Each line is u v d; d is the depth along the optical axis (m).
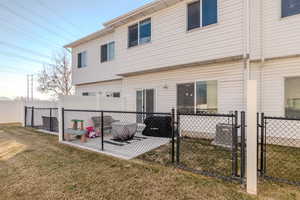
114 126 6.24
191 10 6.50
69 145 5.64
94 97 8.07
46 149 5.15
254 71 5.53
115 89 10.42
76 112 7.30
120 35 8.83
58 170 3.49
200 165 3.61
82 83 12.08
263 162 3.13
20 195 2.56
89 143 5.78
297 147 4.86
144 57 7.83
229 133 5.01
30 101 11.00
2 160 4.18
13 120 13.23
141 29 8.00
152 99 8.05
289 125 5.06
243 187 2.62
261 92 5.43
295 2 4.94
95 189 2.70
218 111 6.07
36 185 2.86
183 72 7.03
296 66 4.97
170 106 7.39
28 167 3.67
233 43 5.53
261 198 2.30
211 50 5.96
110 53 10.23
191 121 6.69
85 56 11.86
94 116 7.75
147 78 8.25
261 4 5.35
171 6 6.98
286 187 2.59
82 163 3.88
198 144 5.38
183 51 6.64
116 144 5.56
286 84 5.16
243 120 2.76
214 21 5.95
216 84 6.18
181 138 6.35
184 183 2.82
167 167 3.52
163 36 7.21
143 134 7.05
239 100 5.66
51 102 11.95
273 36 5.19
